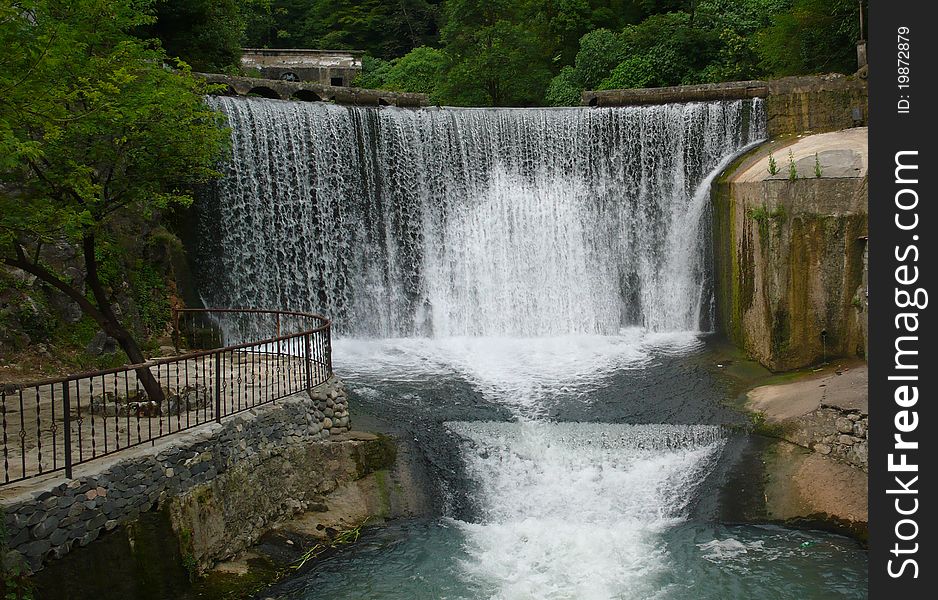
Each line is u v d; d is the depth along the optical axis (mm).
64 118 11102
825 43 29203
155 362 10914
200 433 11477
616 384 18578
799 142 22203
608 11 41094
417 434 15555
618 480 14625
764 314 19172
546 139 24656
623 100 28297
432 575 12086
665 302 24000
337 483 13977
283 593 11461
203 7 28141
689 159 24469
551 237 24547
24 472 9211
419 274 23828
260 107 21812
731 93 26891
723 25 34562
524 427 15852
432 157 23938
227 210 21344
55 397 13875
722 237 21891
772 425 15625
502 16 39250
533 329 24188
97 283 13094
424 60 44219
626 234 24500
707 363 19953
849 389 15695
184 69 14008
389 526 13602
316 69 42188
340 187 22922
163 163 13375
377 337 23297
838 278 18359
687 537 13328
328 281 22812
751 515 13914
